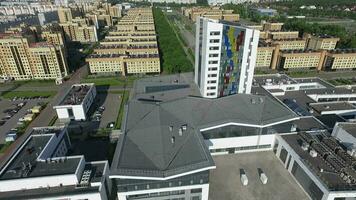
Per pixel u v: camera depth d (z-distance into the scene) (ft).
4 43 637.30
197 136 292.81
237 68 420.36
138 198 260.01
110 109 525.34
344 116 431.43
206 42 393.70
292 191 277.44
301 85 532.73
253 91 465.47
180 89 460.14
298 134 329.31
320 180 252.01
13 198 248.32
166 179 237.25
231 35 391.86
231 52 404.98
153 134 297.94
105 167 287.89
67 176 260.21
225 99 377.71
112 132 438.40
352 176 257.55
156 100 409.69
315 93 501.15
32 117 492.95
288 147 303.07
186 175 249.14
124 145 279.28
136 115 338.54
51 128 370.32
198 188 260.62
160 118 329.52
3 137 442.50
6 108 544.62
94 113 507.71
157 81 498.28
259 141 336.49
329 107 439.22
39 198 248.32
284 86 511.81
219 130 320.29
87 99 510.58
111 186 307.17
